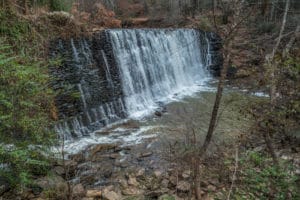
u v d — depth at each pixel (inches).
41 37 240.7
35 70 152.4
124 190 169.9
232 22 138.1
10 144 134.3
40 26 248.1
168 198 154.4
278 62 177.9
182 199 156.2
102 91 285.3
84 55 274.1
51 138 156.6
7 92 132.6
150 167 197.2
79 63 266.5
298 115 186.9
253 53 387.2
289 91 178.4
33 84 146.6
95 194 161.9
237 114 272.8
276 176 126.1
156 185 173.8
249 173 137.9
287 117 184.2
